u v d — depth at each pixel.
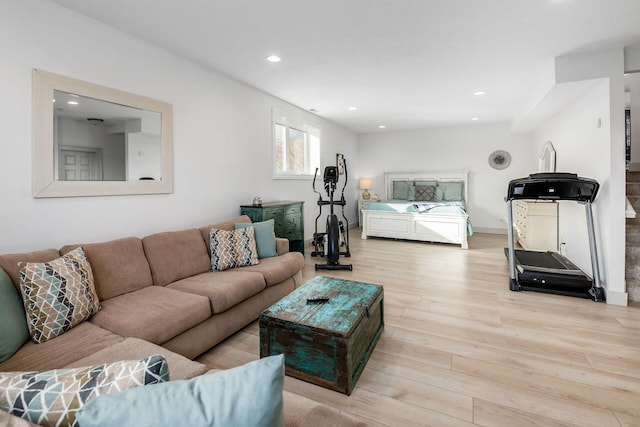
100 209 2.49
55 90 2.18
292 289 3.18
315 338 1.77
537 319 2.62
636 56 2.96
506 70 3.58
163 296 2.13
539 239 4.73
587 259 3.50
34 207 2.11
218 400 0.58
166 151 2.98
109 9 2.28
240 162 4.00
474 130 7.07
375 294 2.24
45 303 1.60
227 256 2.88
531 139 6.58
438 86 4.18
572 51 3.05
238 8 2.29
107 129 2.50
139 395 0.59
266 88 4.24
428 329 2.46
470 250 5.29
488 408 1.61
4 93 1.96
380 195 8.15
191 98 3.26
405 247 5.57
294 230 4.54
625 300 2.88
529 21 2.49
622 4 2.24
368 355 2.02
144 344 1.52
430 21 2.49
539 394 1.71
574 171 3.92
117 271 2.19
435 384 1.80
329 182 4.44
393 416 1.56
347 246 4.84
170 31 2.62
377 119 6.39
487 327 2.49
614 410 1.58
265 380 0.60
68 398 0.69
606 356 2.06
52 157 2.17
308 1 2.21
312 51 3.05
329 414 0.99
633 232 3.25
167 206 3.03
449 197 7.05
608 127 2.99
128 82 2.66
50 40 2.16
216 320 2.21
